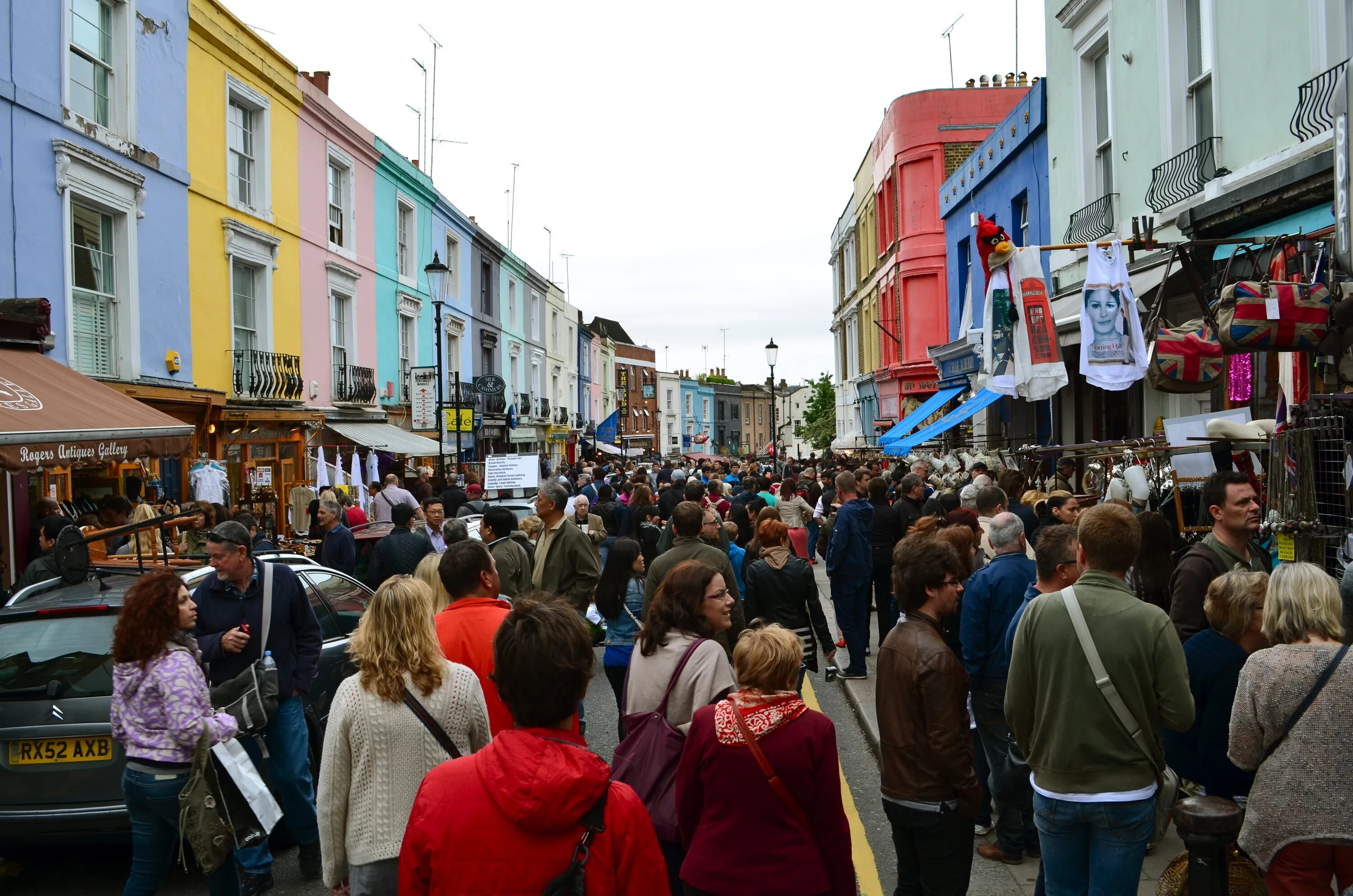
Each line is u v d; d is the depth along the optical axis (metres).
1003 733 5.11
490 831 2.32
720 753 3.25
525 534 9.64
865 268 33.94
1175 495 6.89
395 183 24.34
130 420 9.95
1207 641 4.04
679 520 6.33
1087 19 12.53
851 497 9.40
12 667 5.24
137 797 4.27
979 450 17.98
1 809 5.07
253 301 17.56
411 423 24.81
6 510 10.57
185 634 4.49
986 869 5.14
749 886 3.15
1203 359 6.98
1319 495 5.59
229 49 16.12
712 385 97.06
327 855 3.59
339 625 6.93
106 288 13.25
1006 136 16.25
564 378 45.75
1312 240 6.27
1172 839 5.30
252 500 16.17
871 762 7.06
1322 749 3.18
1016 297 8.37
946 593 4.02
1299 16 8.01
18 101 11.31
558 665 2.42
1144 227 8.62
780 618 6.78
